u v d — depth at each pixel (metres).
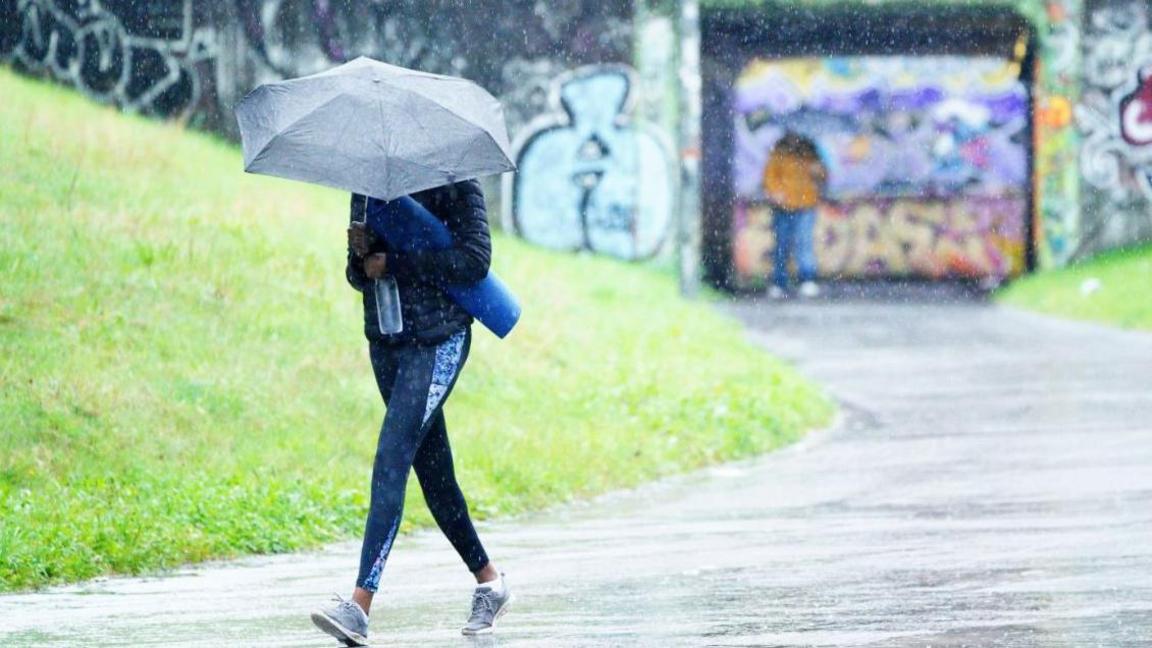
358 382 38.81
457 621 20.34
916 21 99.81
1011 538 26.80
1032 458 37.44
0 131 51.22
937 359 61.28
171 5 76.12
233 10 77.94
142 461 30.83
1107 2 100.75
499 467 33.53
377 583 18.56
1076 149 100.94
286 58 80.31
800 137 103.56
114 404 32.78
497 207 91.19
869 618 20.00
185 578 24.53
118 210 46.44
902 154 104.69
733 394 45.75
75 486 28.73
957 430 43.16
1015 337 69.50
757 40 101.88
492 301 18.75
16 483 28.72
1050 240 101.19
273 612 21.36
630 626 19.70
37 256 39.88
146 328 37.78
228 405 34.59
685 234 86.62
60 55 73.81
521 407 41.44
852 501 32.12
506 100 90.81
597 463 36.22
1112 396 49.00
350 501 30.06
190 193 52.25
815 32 100.50
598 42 91.44
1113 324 75.69
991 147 103.75
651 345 55.97
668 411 43.41
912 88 103.56
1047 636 18.77
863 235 104.06
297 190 59.69
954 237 104.06
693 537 28.08
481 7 89.31
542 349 48.72
